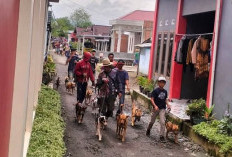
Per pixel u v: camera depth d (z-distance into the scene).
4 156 3.52
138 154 8.66
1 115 3.05
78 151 8.41
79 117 10.88
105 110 9.81
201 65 12.16
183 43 13.27
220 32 11.13
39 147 6.36
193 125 10.41
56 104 10.87
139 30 44.78
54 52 57.38
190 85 15.37
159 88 10.03
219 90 11.03
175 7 15.86
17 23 4.07
